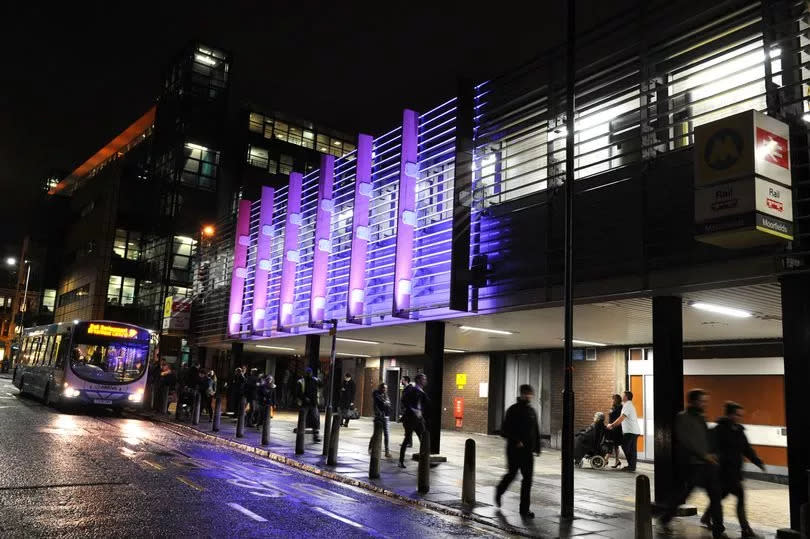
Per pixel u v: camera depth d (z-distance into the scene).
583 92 12.62
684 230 10.04
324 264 19.48
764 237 8.26
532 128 13.25
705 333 14.79
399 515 8.90
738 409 8.73
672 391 10.12
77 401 22.42
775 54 10.23
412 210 15.16
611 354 18.52
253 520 7.85
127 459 12.36
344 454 14.93
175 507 8.30
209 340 29.28
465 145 14.36
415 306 15.00
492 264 13.72
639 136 10.68
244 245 26.28
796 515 8.05
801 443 8.14
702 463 8.27
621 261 10.88
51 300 64.81
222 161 52.12
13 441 13.89
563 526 8.56
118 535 6.81
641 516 7.19
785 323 8.55
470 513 9.10
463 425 23.98
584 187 11.93
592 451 15.12
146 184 54.41
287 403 33.97
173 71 55.34
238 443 16.22
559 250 12.04
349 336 21.02
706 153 8.59
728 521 9.74
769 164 8.26
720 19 10.13
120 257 52.19
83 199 60.31
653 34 11.15
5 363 77.75
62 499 8.41
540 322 14.69
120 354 23.45
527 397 9.51
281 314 21.64
